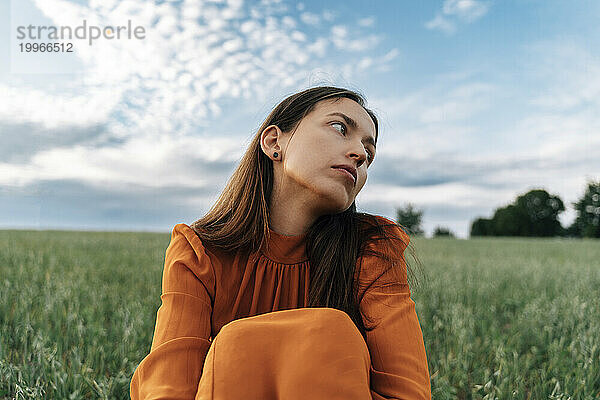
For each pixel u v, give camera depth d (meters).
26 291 4.42
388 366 1.17
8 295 4.22
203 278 1.26
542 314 4.11
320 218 1.39
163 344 1.12
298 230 1.35
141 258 9.38
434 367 2.81
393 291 1.31
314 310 0.96
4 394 2.11
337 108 1.25
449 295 5.34
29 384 2.15
